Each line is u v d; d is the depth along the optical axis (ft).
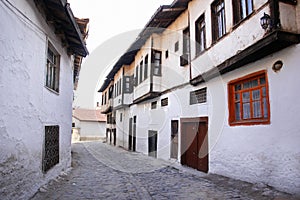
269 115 18.29
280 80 17.48
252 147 19.74
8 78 12.25
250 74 20.38
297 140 15.97
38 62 16.66
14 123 12.92
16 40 13.12
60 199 15.83
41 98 17.37
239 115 22.27
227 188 19.71
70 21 18.97
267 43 16.61
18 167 13.38
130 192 18.53
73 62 34.37
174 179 23.75
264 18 16.74
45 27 18.08
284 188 16.63
